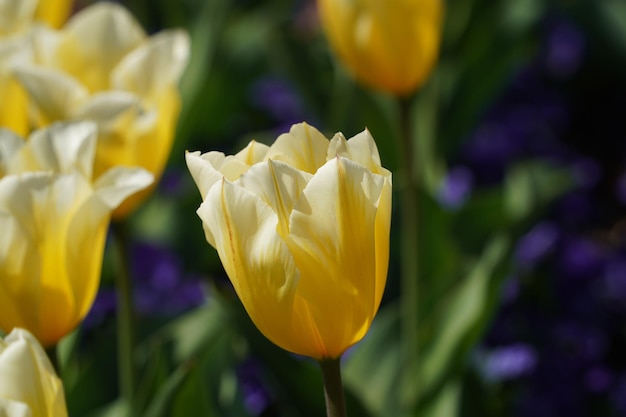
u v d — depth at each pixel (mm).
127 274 1005
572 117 2490
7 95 956
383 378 1288
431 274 1469
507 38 1735
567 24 2350
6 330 838
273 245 741
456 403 1138
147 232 1717
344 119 1653
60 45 986
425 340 1199
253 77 2070
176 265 1534
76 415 1111
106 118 936
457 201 1687
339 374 770
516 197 1524
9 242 822
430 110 1722
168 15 2008
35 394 740
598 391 1403
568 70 2352
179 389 946
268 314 754
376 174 751
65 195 824
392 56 1162
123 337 1012
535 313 1487
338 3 1163
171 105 979
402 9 1142
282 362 1001
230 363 1044
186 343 1097
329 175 743
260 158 763
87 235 833
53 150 856
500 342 1424
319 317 757
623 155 2398
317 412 1015
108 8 996
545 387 1387
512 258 1138
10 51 957
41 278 829
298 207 744
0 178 856
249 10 2402
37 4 1184
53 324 839
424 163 1705
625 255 1624
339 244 749
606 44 2490
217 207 743
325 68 2033
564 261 1571
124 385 1032
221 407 1021
